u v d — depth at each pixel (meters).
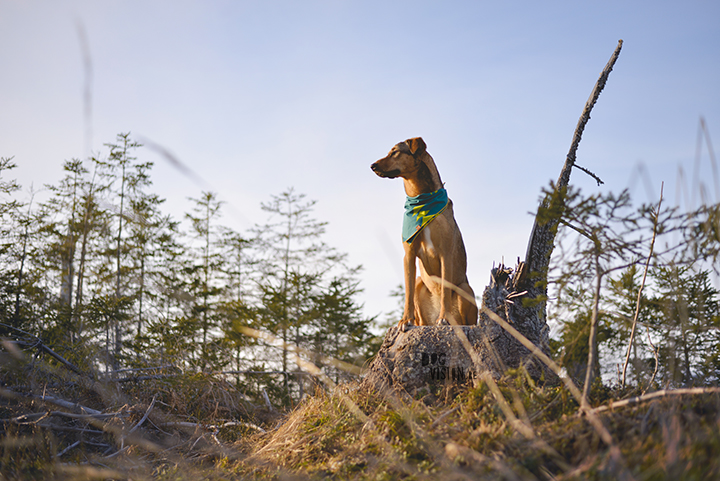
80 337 7.06
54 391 5.48
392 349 4.51
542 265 4.64
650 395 2.68
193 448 4.64
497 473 2.37
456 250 5.12
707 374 3.04
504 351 4.18
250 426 5.30
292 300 13.12
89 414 4.88
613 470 2.06
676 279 2.96
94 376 5.98
